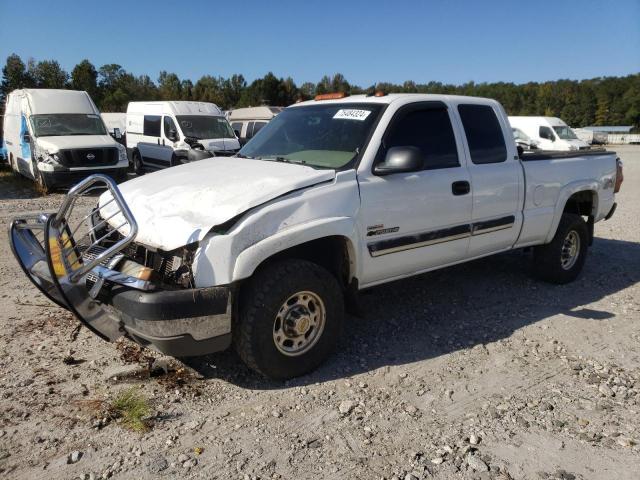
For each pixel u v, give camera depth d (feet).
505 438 10.80
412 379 13.12
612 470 9.86
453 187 15.61
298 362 12.77
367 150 13.99
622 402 12.23
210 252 11.23
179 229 11.60
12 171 63.67
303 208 12.34
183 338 11.11
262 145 16.63
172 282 11.68
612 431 11.09
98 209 13.24
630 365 14.14
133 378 12.73
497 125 17.56
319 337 13.07
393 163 13.44
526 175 17.92
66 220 12.37
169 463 9.78
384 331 15.96
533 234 18.74
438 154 15.60
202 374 13.08
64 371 12.94
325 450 10.29
